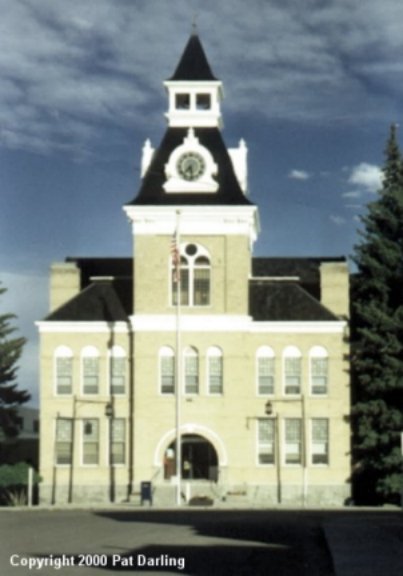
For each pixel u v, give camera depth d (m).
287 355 84.56
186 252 83.81
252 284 87.00
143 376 83.31
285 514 63.31
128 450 83.69
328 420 84.06
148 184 85.00
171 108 87.62
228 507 75.00
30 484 78.75
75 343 84.81
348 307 88.88
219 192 84.44
